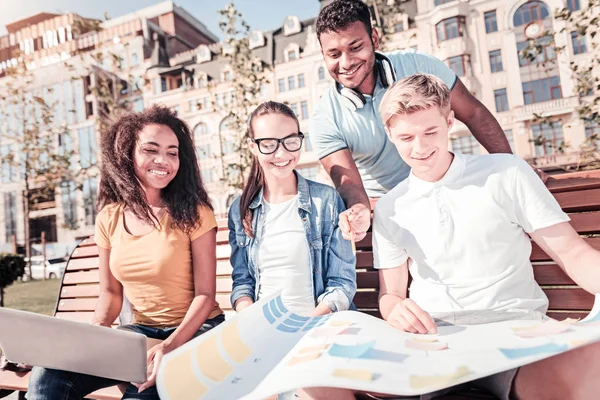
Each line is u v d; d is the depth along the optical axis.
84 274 2.66
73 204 33.00
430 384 0.85
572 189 1.71
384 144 2.21
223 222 2.46
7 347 1.24
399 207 1.53
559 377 1.01
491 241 1.39
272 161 1.70
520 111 21.28
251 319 1.28
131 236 1.79
